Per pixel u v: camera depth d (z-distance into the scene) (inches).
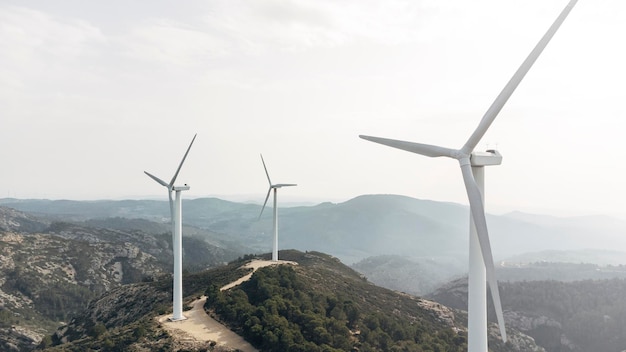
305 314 3971.5
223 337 3769.7
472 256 2005.4
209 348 3560.5
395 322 4648.1
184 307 4498.0
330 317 4227.4
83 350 3649.1
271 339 3521.2
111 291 6855.3
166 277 7313.0
